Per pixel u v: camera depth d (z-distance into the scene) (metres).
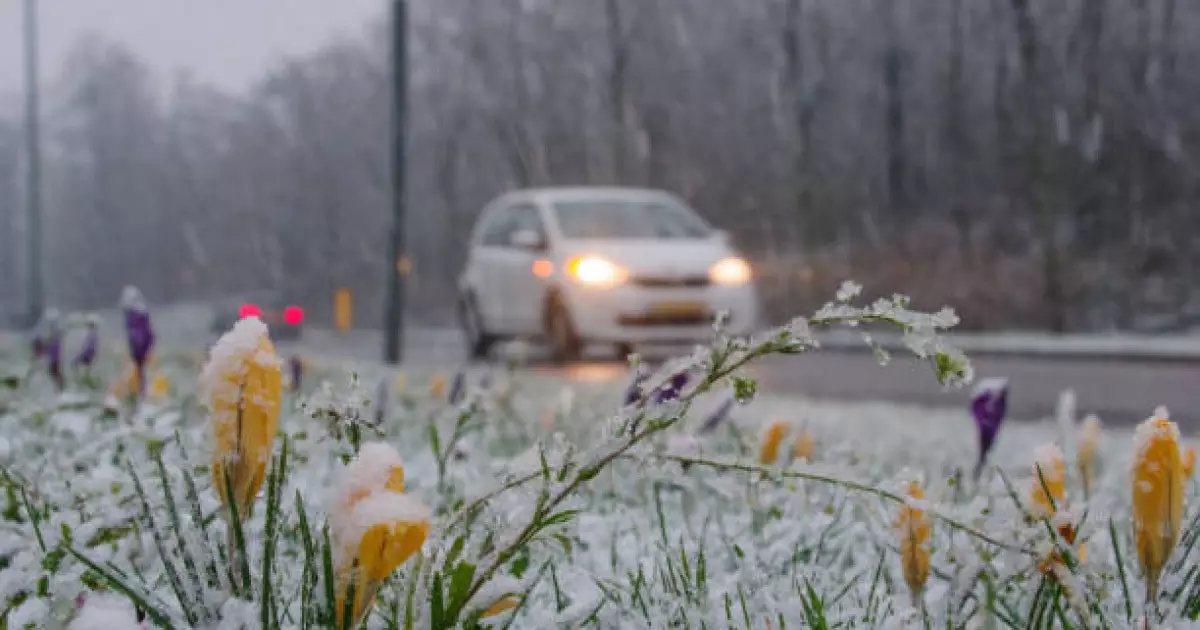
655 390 1.25
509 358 4.77
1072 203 29.77
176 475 1.99
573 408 4.27
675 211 13.62
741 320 12.37
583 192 13.79
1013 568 1.39
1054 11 30.81
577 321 12.08
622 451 1.25
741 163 38.75
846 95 36.28
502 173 47.81
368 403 1.53
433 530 1.33
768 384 11.14
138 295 2.65
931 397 9.87
